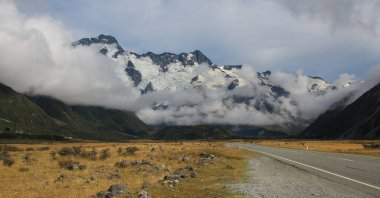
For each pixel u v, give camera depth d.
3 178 33.78
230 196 20.77
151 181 27.42
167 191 23.31
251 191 22.12
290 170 34.59
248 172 33.94
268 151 76.81
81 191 23.64
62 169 40.75
